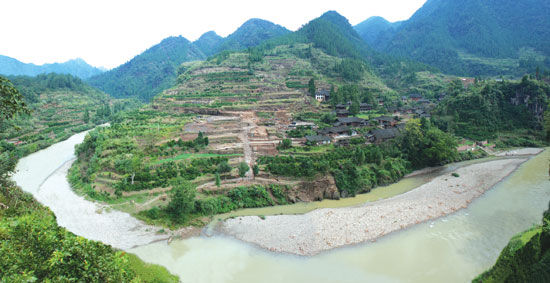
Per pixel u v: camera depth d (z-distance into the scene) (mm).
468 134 139625
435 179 97125
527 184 88312
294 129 124812
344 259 55094
